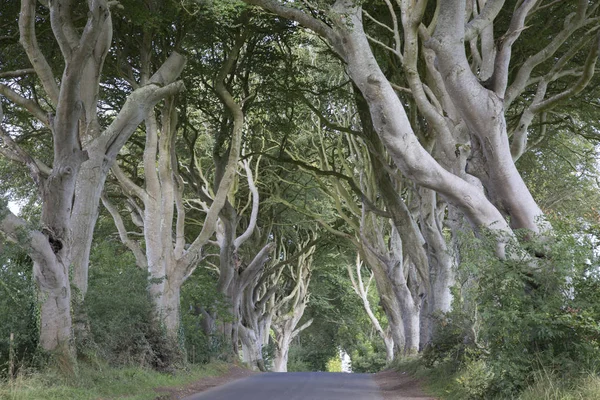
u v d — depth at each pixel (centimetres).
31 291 1603
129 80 2400
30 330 1603
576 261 1249
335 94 2978
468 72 1580
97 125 2002
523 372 1244
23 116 2552
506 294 1259
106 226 3959
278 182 4059
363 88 1543
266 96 2858
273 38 2683
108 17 1980
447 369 1938
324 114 3538
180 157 3672
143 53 2369
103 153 1966
